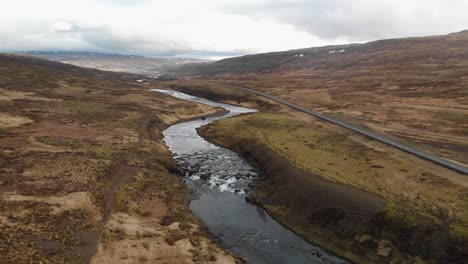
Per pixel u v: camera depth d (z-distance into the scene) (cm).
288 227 4566
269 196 5381
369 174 5544
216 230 4453
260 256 3912
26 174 4828
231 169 6731
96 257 3256
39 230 3484
